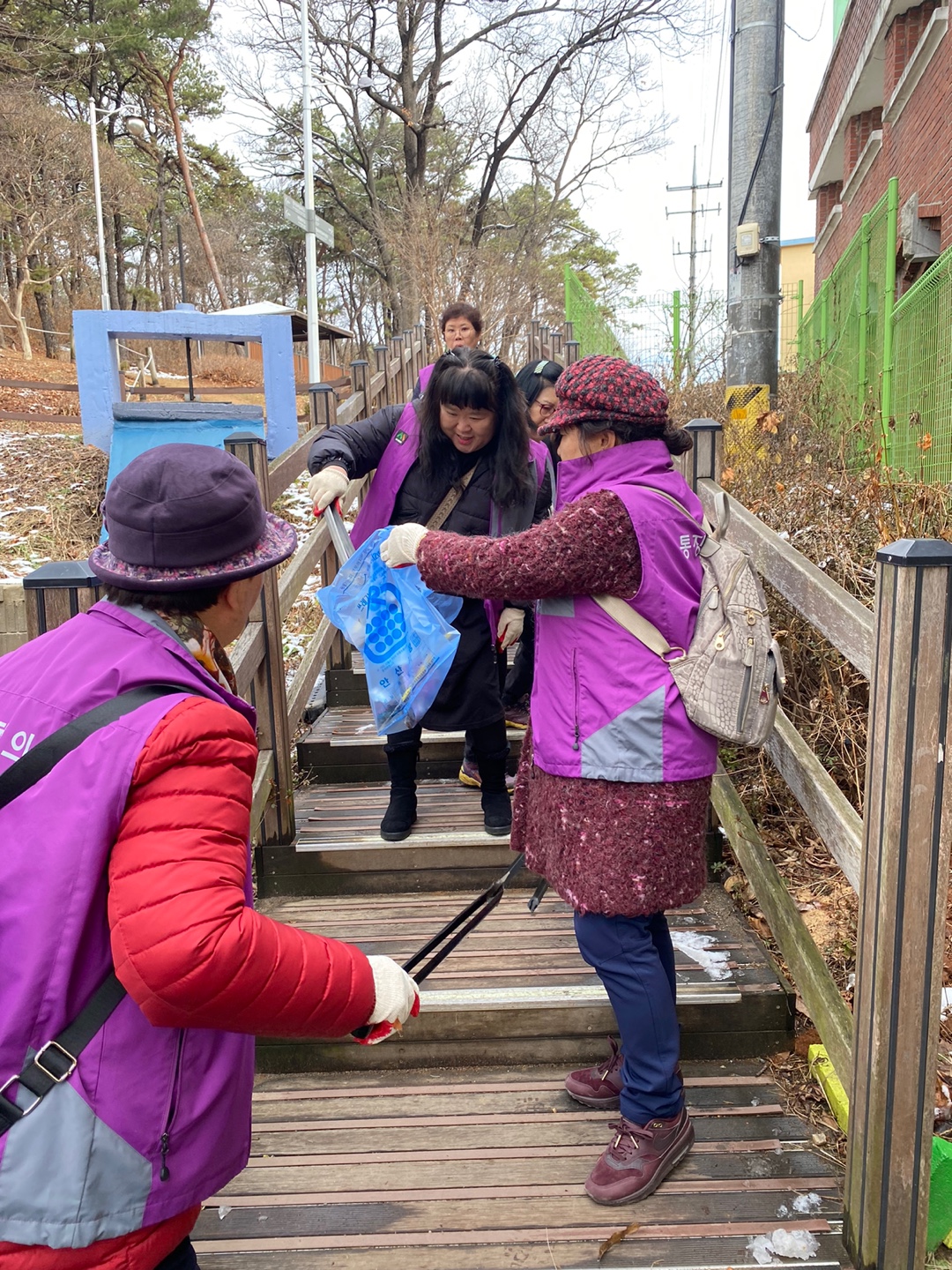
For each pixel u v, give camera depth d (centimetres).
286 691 319
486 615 292
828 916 301
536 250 2559
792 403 634
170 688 112
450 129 2711
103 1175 104
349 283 3903
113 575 118
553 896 302
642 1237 182
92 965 105
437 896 304
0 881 104
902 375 689
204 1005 100
